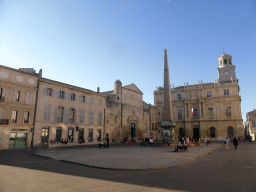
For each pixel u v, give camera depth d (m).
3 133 24.12
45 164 12.09
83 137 35.25
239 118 53.56
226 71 63.75
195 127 59.28
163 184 7.34
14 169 9.98
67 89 33.53
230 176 8.64
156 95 68.25
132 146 30.22
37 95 28.66
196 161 13.79
